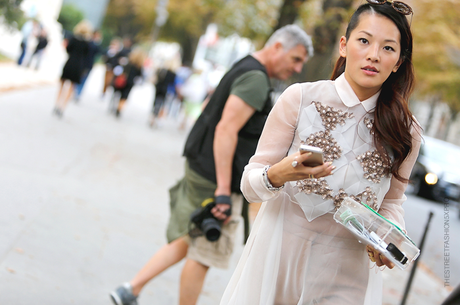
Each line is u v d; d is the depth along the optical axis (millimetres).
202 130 3504
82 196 6555
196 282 3457
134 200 7188
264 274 2162
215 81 20109
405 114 2133
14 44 25828
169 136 15477
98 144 10398
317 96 2139
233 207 3449
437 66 17406
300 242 2172
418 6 14094
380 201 2191
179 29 58000
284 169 1943
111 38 58906
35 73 20688
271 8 14062
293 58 3541
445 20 14273
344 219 2023
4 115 10047
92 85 26125
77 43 11992
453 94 20578
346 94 2115
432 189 15398
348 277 2193
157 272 3604
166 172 9805
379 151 2119
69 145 9328
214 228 3264
